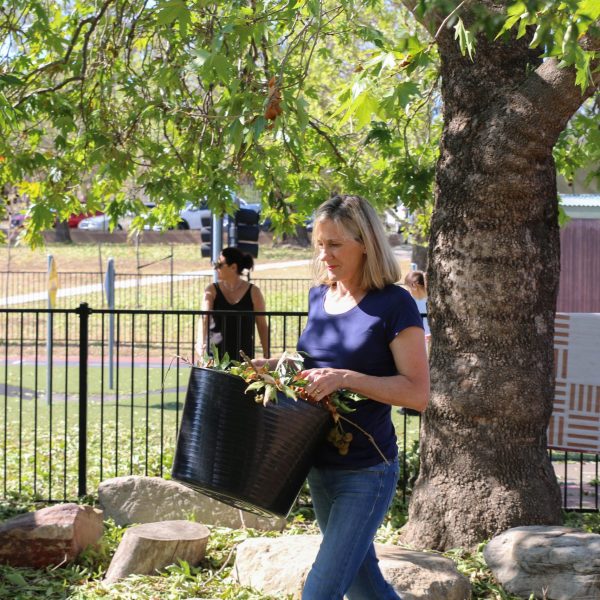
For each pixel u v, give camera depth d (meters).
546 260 5.87
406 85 4.98
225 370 3.55
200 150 8.85
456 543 5.85
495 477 5.84
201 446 3.44
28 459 9.34
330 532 3.43
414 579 4.83
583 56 4.19
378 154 11.23
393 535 6.36
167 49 8.94
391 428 3.52
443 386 5.95
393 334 3.39
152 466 8.73
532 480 5.85
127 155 8.70
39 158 9.03
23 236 9.54
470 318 5.84
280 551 5.30
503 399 5.80
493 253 5.77
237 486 3.38
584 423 6.88
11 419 11.88
